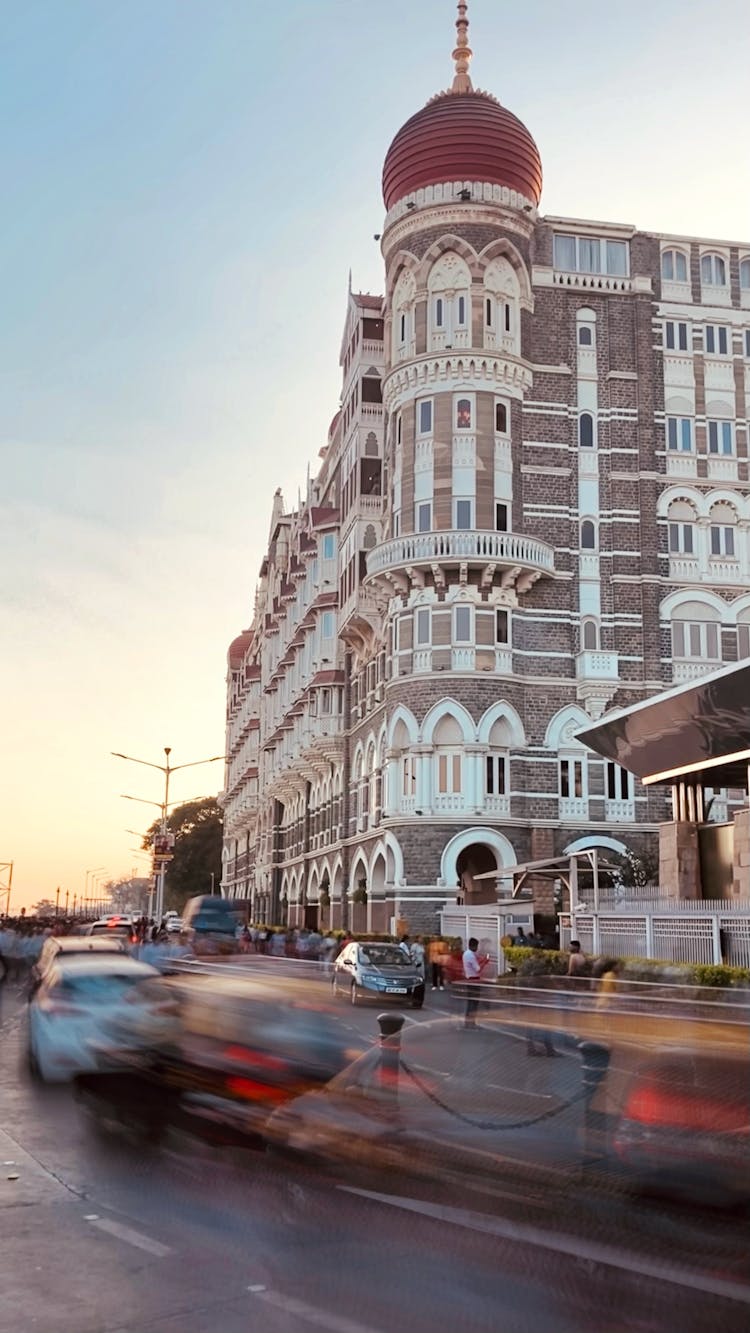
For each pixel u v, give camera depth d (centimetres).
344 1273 758
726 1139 811
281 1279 748
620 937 3209
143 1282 743
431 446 5072
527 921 4334
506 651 4978
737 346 5541
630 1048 927
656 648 5131
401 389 5200
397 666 5034
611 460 5294
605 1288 725
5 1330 657
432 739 4872
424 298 5191
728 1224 789
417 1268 767
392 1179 994
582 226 5462
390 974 2948
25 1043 2119
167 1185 1012
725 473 5412
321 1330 658
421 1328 661
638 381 5372
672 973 2562
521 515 5119
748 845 3203
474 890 5134
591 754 5025
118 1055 1423
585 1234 838
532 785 4953
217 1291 725
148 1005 1527
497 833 4819
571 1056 947
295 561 8294
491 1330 658
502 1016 1073
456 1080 1003
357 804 5991
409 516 5053
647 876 4750
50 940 2061
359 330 5925
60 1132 1271
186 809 15288
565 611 5138
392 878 4997
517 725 4953
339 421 6912
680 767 3562
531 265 5347
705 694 3089
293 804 8262
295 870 7956
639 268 5475
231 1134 1252
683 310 5506
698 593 5266
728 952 2831
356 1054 1428
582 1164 887
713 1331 656
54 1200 959
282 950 5222
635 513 5256
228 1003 1592
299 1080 1322
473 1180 946
